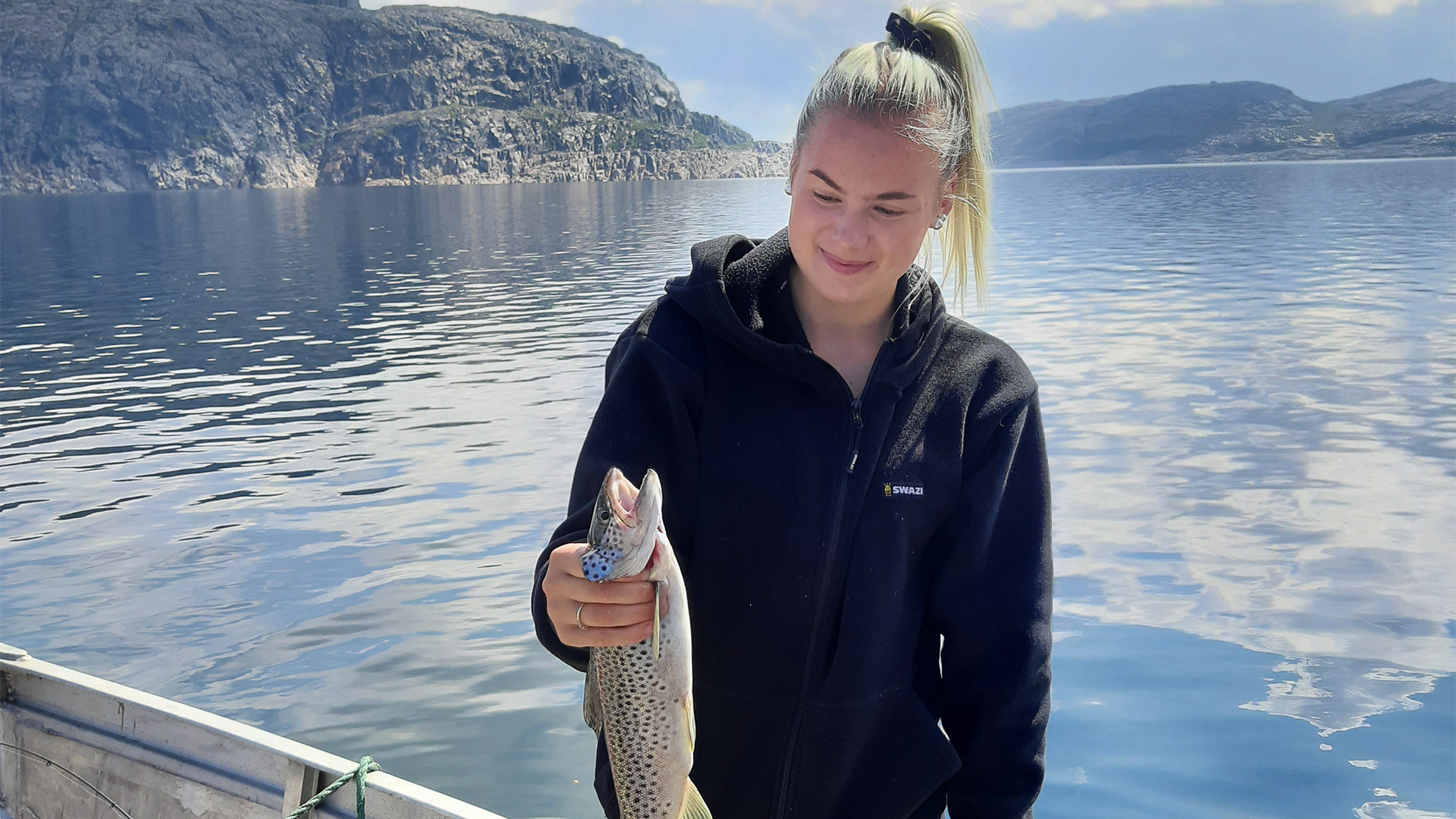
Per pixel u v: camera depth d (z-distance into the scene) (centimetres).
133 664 662
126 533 915
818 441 166
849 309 172
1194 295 2162
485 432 1224
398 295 2708
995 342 184
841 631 166
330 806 310
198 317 2386
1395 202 5462
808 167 161
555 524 895
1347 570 732
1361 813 464
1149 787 490
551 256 3794
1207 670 598
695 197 9631
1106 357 1530
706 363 169
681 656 146
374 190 17562
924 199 161
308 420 1326
